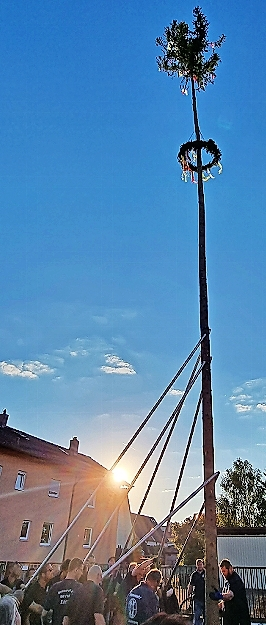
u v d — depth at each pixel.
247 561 20.27
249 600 16.58
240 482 40.88
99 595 4.59
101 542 28.31
